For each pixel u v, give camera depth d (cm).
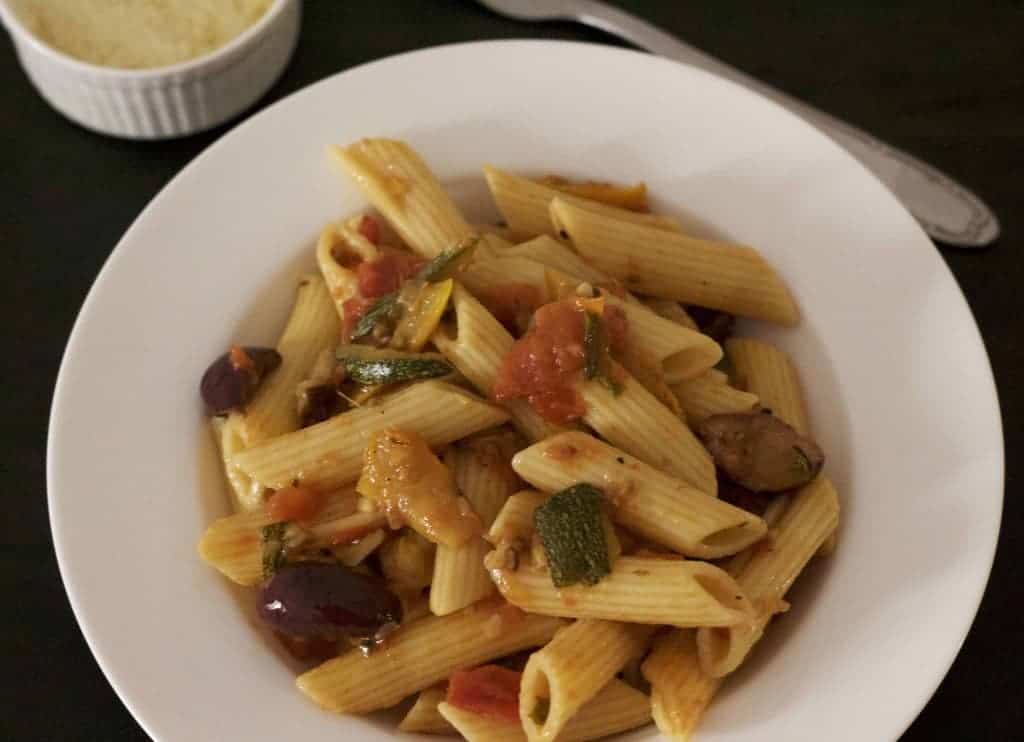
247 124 47
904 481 42
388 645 41
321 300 46
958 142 51
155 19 50
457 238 45
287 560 41
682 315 46
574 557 40
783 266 46
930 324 43
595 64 47
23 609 44
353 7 54
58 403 43
